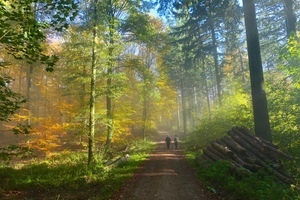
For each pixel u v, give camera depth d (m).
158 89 29.91
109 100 19.33
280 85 14.03
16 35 4.96
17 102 6.66
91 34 13.48
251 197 7.28
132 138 29.19
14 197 8.67
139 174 11.62
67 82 15.51
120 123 20.73
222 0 15.51
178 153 19.78
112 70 19.88
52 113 22.05
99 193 8.69
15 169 13.20
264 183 7.98
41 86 19.50
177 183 9.82
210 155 12.69
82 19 14.20
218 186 8.98
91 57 13.62
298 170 10.09
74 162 14.81
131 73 25.94
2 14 4.58
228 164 10.21
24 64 24.39
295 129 12.24
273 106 13.35
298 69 11.09
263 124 11.70
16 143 21.88
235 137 12.21
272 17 21.02
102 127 17.81
